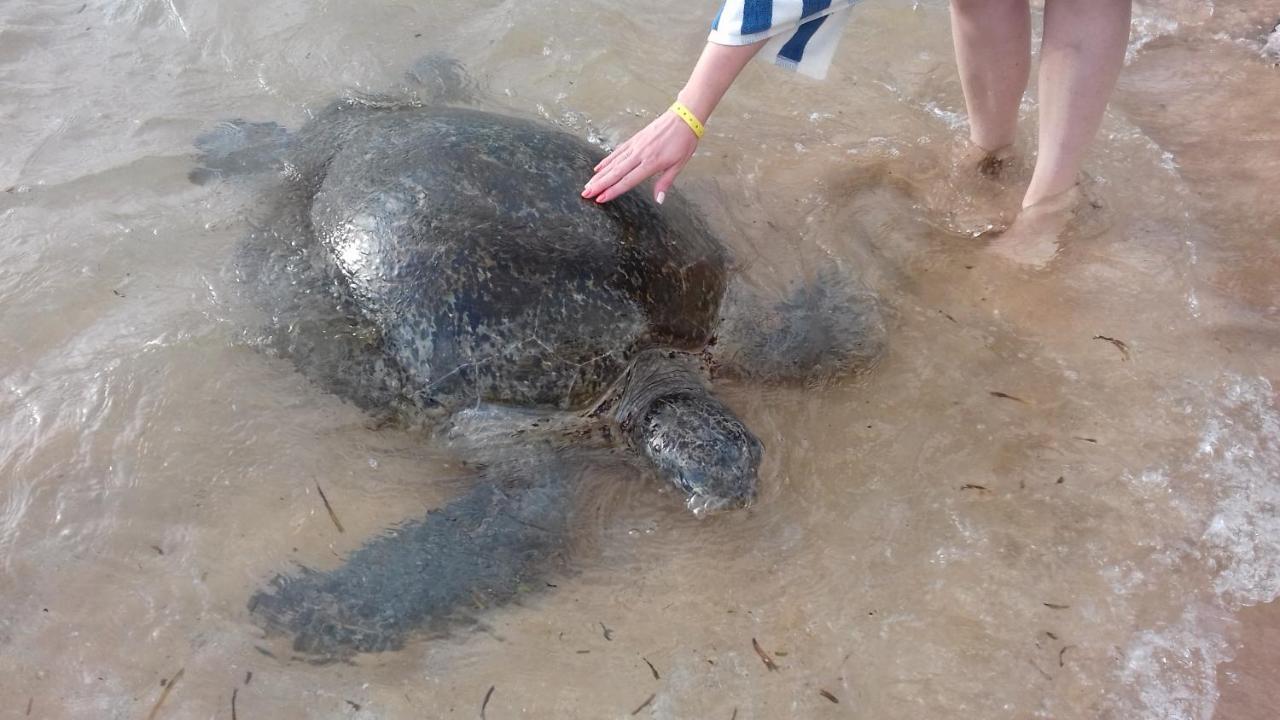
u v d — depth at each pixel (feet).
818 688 5.06
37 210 6.73
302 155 6.85
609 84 7.79
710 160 7.27
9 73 7.64
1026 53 6.44
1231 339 6.16
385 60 7.91
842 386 6.13
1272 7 8.45
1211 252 6.59
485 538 5.55
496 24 8.25
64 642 5.12
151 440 5.77
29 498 5.54
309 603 5.27
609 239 5.99
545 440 5.92
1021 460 5.78
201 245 6.55
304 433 5.86
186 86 7.66
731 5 5.48
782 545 5.56
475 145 6.22
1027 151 7.16
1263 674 5.05
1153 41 8.21
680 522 5.68
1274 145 7.25
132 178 6.93
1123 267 6.53
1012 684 5.05
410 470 5.81
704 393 5.99
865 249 6.76
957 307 6.44
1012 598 5.31
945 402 6.03
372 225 6.02
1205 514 5.53
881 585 5.38
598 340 5.87
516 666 5.14
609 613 5.32
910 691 5.04
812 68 5.78
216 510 5.57
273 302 6.18
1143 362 6.10
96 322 6.19
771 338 6.31
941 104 7.68
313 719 4.95
